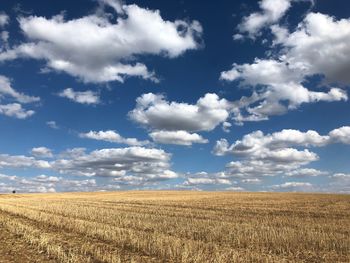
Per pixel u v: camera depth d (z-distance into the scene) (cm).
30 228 2709
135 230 2592
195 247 2003
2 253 1923
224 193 9806
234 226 2819
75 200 6919
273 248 2097
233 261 1744
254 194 9075
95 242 2252
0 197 9700
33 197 9306
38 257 1838
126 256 1867
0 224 3056
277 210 4450
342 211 4322
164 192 10694
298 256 1933
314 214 4000
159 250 1923
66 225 2903
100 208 4603
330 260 1853
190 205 5281
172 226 2870
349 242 2198
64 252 1928
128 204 5534
